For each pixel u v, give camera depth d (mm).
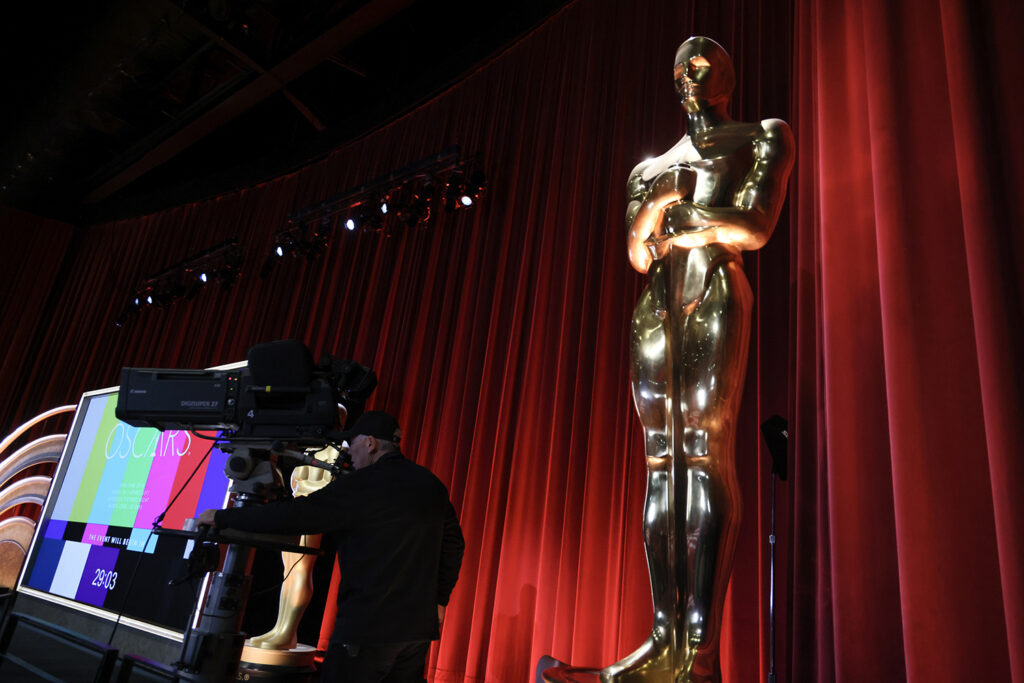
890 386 1635
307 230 5809
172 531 1782
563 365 3516
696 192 1995
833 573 1699
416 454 4270
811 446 2031
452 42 6516
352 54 6844
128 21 6121
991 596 1422
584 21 4332
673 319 1901
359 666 1803
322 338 5293
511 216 4281
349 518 1895
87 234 8930
